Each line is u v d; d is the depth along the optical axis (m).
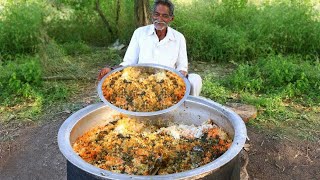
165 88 3.02
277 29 6.82
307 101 5.26
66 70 6.29
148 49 3.85
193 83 3.97
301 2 7.43
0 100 5.37
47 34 7.32
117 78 3.08
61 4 7.67
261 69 6.09
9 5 7.30
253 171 4.02
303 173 4.02
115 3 7.85
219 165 2.33
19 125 4.82
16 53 6.79
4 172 4.11
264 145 4.37
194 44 6.93
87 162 2.52
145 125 3.20
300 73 5.71
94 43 7.73
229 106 5.00
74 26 7.77
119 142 2.82
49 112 5.09
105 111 3.07
